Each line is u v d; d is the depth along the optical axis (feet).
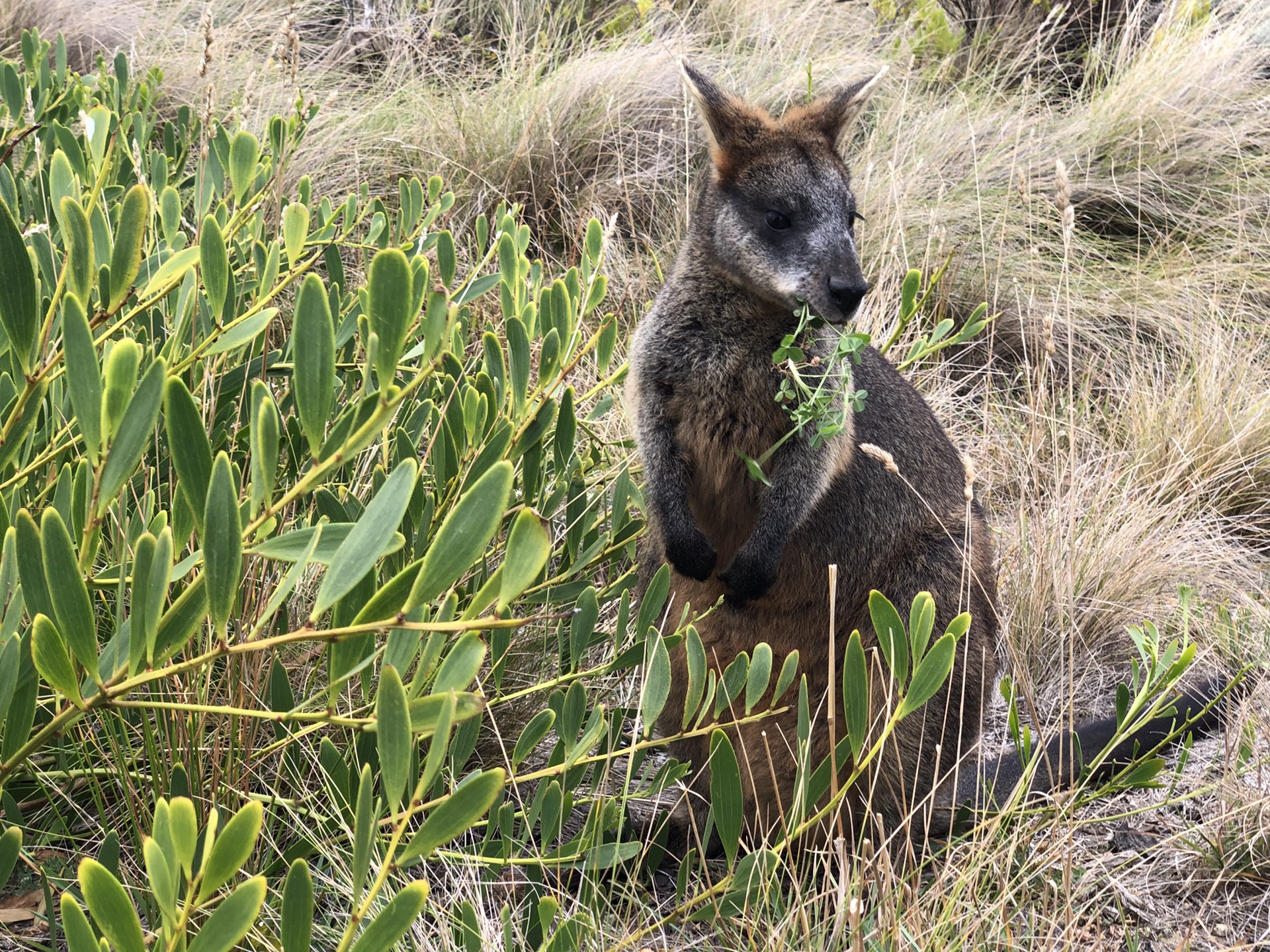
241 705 12.71
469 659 7.77
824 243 15.98
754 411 16.28
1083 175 32.65
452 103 32.22
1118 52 37.78
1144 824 16.05
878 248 27.91
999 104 35.55
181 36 33.42
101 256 11.02
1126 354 27.94
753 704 11.64
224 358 14.40
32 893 12.24
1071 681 14.11
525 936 12.59
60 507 10.46
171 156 21.48
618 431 21.02
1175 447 24.07
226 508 7.61
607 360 15.05
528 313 14.90
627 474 15.83
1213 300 27.66
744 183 16.40
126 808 13.16
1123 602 20.40
